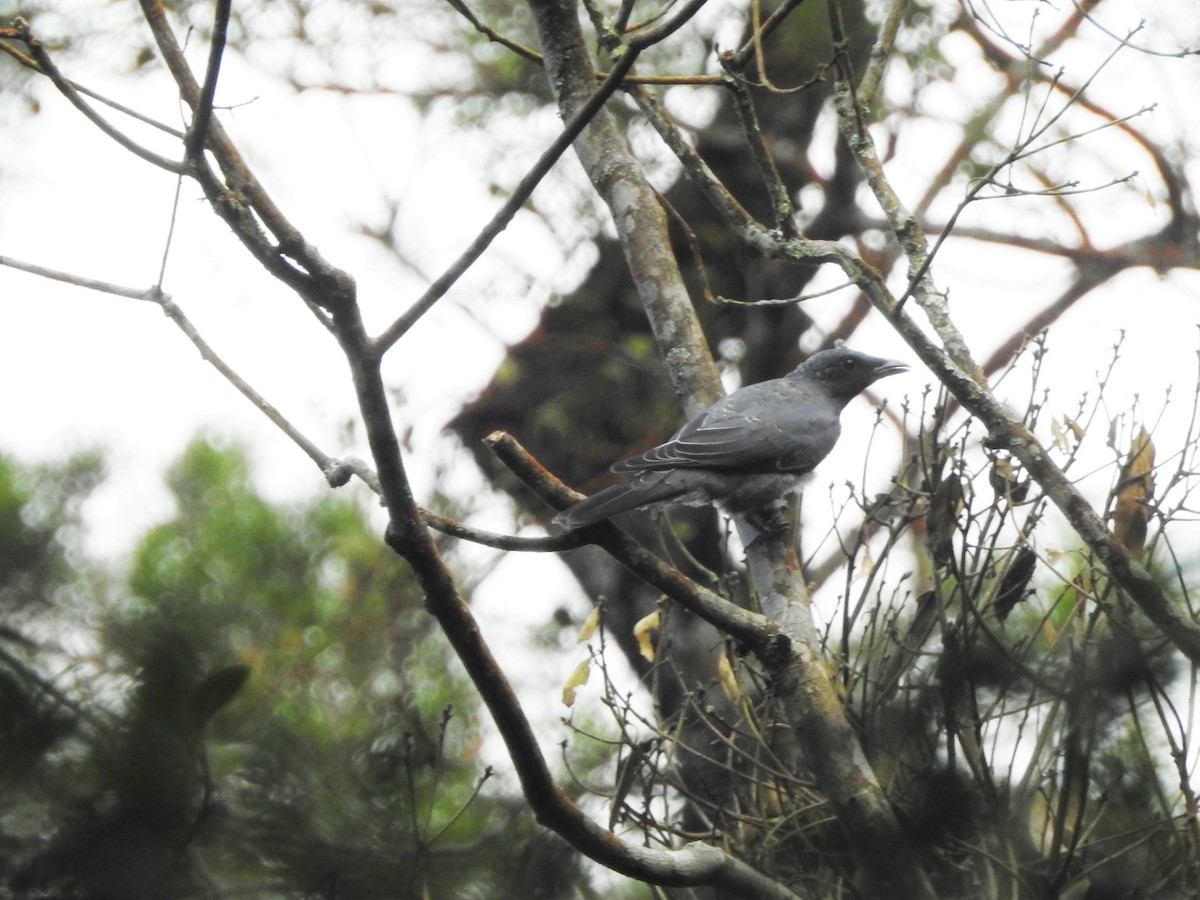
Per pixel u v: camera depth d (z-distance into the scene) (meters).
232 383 8.62
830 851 9.27
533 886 5.96
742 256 18.83
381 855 5.00
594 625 9.86
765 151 10.54
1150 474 9.03
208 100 6.95
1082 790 8.07
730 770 9.52
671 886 8.05
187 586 4.73
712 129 18.17
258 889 4.59
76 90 7.34
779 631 9.24
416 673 12.77
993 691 8.87
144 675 4.32
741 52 10.57
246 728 5.17
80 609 4.75
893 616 9.75
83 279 8.28
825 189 18.67
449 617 7.38
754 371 18.59
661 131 11.09
